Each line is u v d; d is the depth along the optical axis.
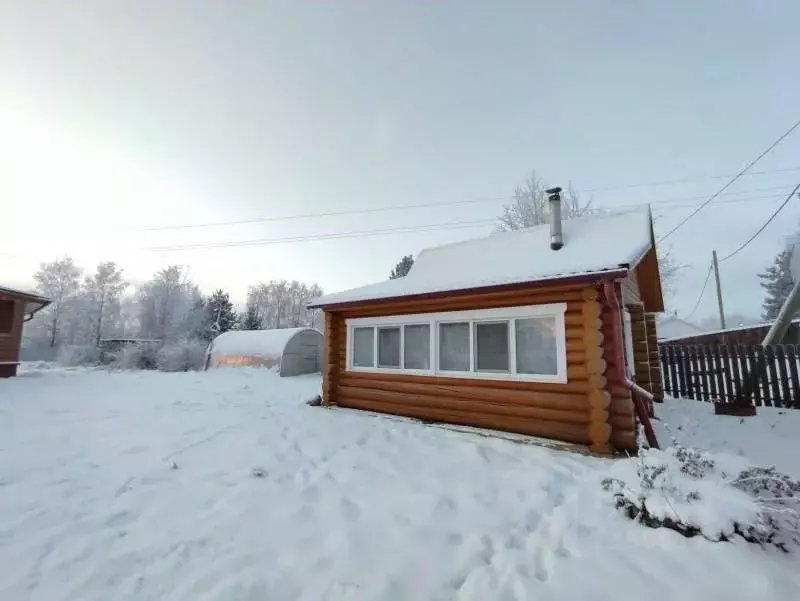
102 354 26.92
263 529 3.49
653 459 4.23
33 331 43.84
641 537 3.20
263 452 5.79
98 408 9.07
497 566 2.92
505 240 9.35
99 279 48.62
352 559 3.01
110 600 2.54
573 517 3.63
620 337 6.04
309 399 10.80
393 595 2.59
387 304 8.61
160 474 4.82
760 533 2.91
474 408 7.30
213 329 41.75
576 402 6.23
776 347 9.27
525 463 5.24
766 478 3.41
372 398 8.95
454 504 4.01
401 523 3.60
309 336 20.92
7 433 6.58
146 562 2.97
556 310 6.55
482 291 6.96
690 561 2.77
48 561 2.97
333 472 5.00
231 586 2.67
